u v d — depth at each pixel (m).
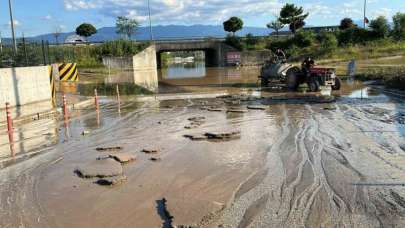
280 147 9.85
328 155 8.96
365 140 10.26
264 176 7.66
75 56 62.75
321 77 22.17
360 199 6.37
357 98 18.86
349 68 28.30
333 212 5.91
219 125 13.00
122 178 7.71
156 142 10.87
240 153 9.42
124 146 10.53
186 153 9.61
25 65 21.66
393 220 5.61
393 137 10.52
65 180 7.86
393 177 7.35
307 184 7.12
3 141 11.50
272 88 25.47
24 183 7.76
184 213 5.99
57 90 27.75
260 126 12.65
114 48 65.94
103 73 51.88
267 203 6.32
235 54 65.94
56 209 6.42
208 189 7.06
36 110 17.02
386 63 40.12
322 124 12.61
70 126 13.69
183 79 39.44
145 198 6.74
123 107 18.27
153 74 51.25
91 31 83.56
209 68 63.38
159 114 15.78
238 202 6.39
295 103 17.80
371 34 62.22
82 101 20.08
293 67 24.56
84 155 9.73
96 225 5.79
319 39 64.31
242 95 21.86
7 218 6.13
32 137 11.99
